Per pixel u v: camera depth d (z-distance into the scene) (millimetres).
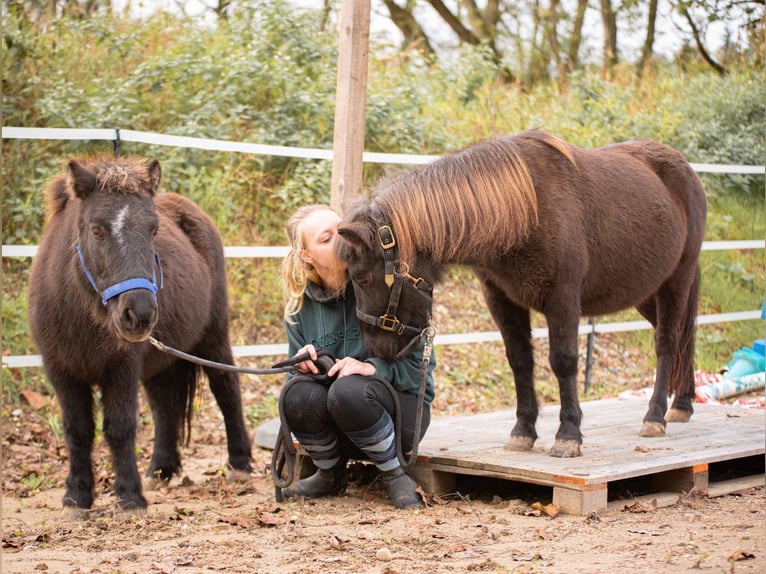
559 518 3438
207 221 4727
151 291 3307
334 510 3676
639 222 4316
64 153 7270
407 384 3725
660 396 4609
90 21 8578
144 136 5656
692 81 11578
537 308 3926
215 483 4520
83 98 7566
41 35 8094
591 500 3463
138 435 5715
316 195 7668
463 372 7223
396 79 9367
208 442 5699
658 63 14352
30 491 4426
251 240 7559
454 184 3605
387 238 3414
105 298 3311
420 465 3967
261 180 7828
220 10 9969
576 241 3846
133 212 3365
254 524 3439
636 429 4684
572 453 3854
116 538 3256
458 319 7777
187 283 4152
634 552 2883
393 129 8102
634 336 8344
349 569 2766
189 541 3184
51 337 3633
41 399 5906
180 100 7961
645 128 9688
